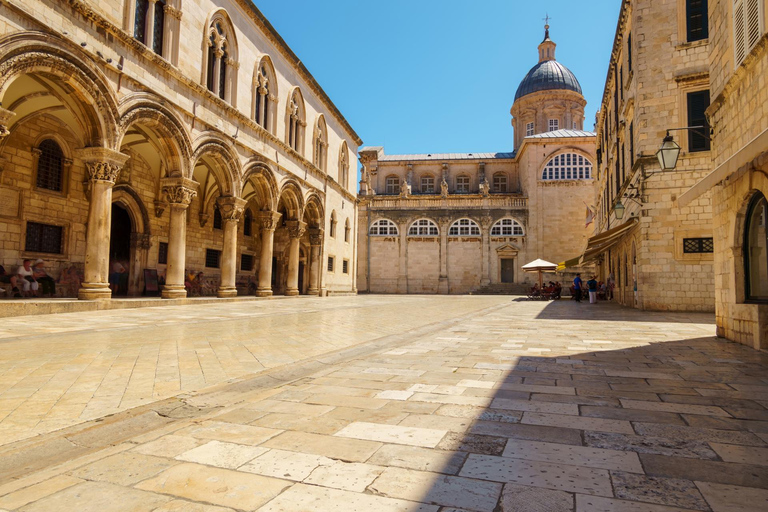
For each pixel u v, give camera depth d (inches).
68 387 212.8
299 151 1253.7
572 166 2123.5
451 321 599.5
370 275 2198.6
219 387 220.4
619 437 152.1
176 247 778.2
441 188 2229.3
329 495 110.8
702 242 743.7
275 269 1496.1
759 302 360.2
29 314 514.6
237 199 932.6
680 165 754.8
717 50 417.1
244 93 976.3
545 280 2047.2
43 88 656.4
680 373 257.3
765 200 347.9
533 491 112.6
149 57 692.7
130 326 442.9
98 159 613.0
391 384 228.4
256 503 106.7
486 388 220.4
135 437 152.2
